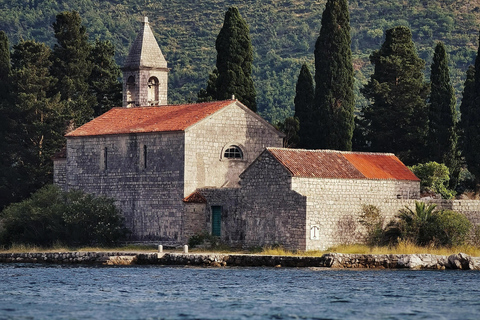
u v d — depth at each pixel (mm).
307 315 155125
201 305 164625
